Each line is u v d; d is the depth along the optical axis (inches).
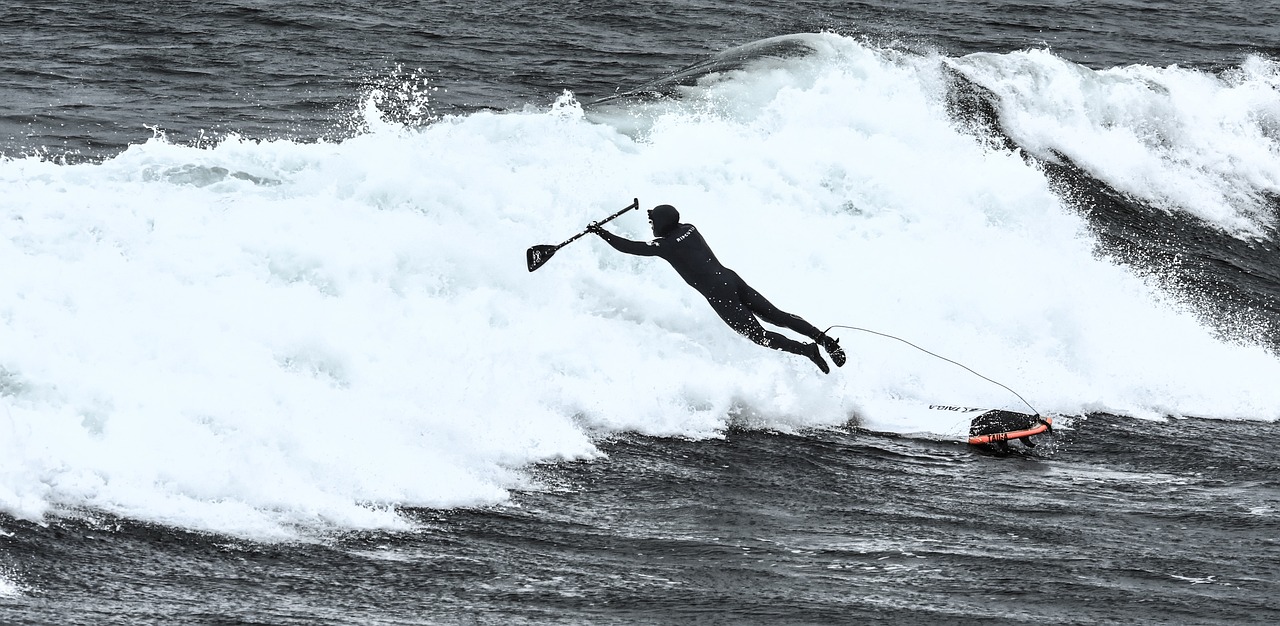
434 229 1289.4
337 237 1224.2
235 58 2637.8
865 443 1257.4
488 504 990.4
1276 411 1485.0
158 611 737.0
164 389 975.6
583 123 1633.9
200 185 1256.8
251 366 1039.0
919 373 1432.1
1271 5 4778.5
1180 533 1024.2
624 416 1213.7
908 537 986.7
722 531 978.7
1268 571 933.8
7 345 945.5
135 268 1093.1
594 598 819.4
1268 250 2178.9
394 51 2849.4
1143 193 2234.3
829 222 1617.9
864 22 3875.5
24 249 1066.1
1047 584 883.4
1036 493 1130.0
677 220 1262.3
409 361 1138.7
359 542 882.8
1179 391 1515.7
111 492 877.2
